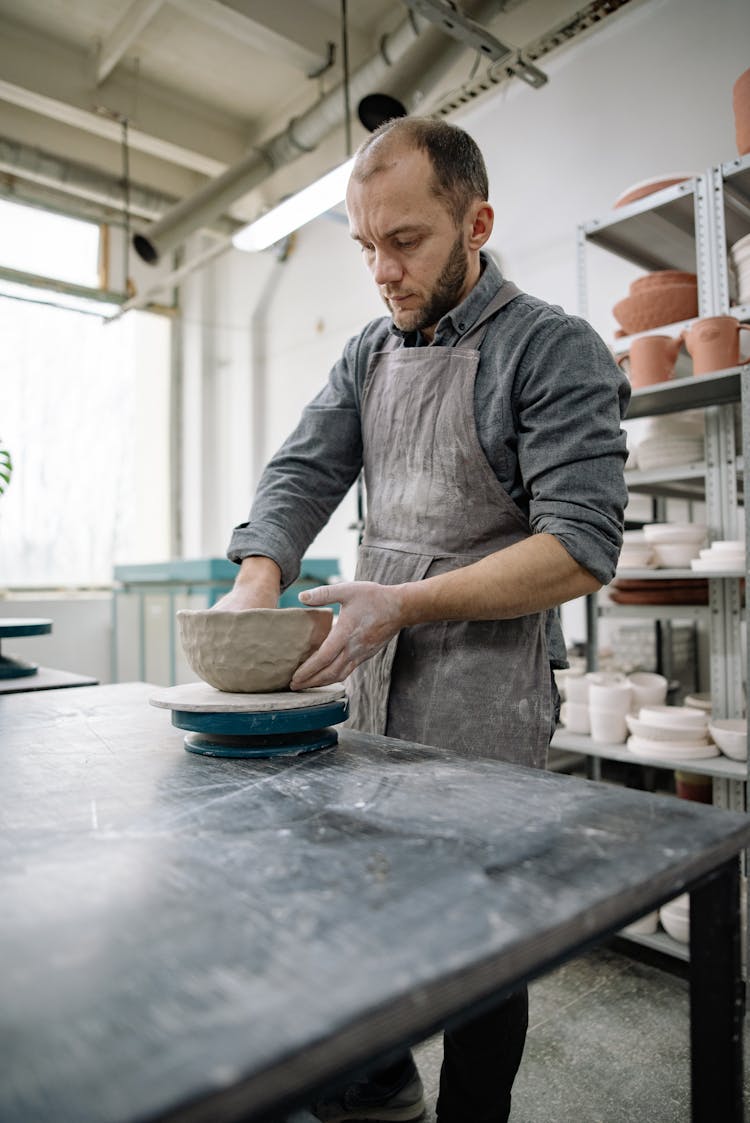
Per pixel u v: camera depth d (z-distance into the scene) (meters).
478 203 0.98
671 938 1.72
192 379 5.13
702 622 2.96
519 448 0.98
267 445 4.89
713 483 1.91
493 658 0.98
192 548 5.09
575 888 0.45
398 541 1.09
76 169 4.20
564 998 1.63
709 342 1.76
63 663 4.30
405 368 1.09
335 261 4.41
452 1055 0.95
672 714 1.82
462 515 1.03
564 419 0.92
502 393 0.98
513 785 0.67
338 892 0.45
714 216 1.89
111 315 3.58
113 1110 0.26
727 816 0.58
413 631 1.03
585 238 2.20
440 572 1.03
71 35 3.78
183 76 4.10
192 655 0.87
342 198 2.40
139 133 4.16
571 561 0.86
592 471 0.90
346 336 4.36
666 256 2.44
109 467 4.86
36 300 3.32
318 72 3.77
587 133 3.05
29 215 4.50
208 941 0.39
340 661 0.85
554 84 3.15
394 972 0.35
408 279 0.98
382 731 1.04
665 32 2.80
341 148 4.11
